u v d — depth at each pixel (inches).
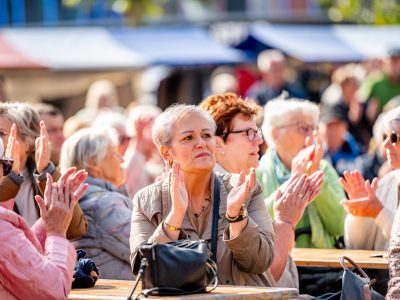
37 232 396.8
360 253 516.1
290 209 459.8
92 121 784.9
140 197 440.5
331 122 882.1
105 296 388.8
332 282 539.5
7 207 452.4
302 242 569.3
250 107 521.7
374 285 537.6
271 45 1374.3
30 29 1390.3
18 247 375.6
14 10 1603.1
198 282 384.2
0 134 502.6
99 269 511.5
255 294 385.1
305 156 526.3
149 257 382.0
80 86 1423.5
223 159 518.6
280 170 586.2
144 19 1587.1
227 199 417.7
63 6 1590.8
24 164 508.4
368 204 525.7
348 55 1373.0
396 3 1443.2
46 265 378.0
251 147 517.0
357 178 530.9
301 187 463.2
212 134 440.5
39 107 701.3
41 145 468.1
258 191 442.0
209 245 431.2
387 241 535.2
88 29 1397.6
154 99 1390.3
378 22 1451.8
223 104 521.0
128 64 1290.6
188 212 436.1
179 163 434.9
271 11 1700.3
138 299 376.5
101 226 514.0
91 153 542.6
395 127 548.1
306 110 590.2
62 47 1316.4
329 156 880.3
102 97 1043.3
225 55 1337.4
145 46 1341.0
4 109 507.8
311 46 1389.0
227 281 430.3
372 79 1173.7
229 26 1412.4
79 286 417.4
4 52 1285.7
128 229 513.0
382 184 556.4
